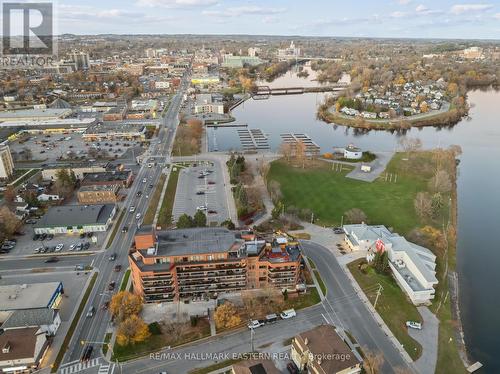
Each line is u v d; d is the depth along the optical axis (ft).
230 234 557.74
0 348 420.36
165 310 510.17
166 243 534.37
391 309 513.04
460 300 551.18
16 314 469.57
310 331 427.74
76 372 421.59
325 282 565.94
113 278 579.48
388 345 455.63
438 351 450.30
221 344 458.09
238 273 529.04
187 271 516.32
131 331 451.12
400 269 583.58
